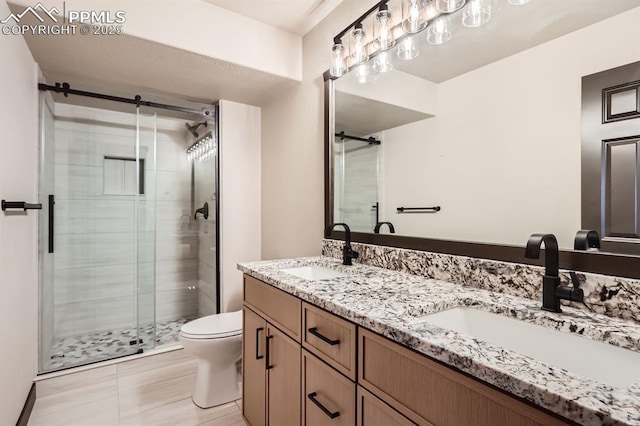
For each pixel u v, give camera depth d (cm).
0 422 140
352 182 190
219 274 285
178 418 178
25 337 183
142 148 302
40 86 217
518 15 116
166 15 186
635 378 71
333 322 105
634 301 85
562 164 104
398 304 100
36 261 212
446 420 70
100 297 286
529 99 113
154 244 308
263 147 297
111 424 172
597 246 94
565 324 84
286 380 133
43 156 226
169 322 323
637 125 88
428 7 145
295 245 247
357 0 186
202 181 315
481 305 104
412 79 154
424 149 149
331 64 186
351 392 97
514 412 58
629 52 90
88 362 239
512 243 117
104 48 190
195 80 237
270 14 211
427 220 148
